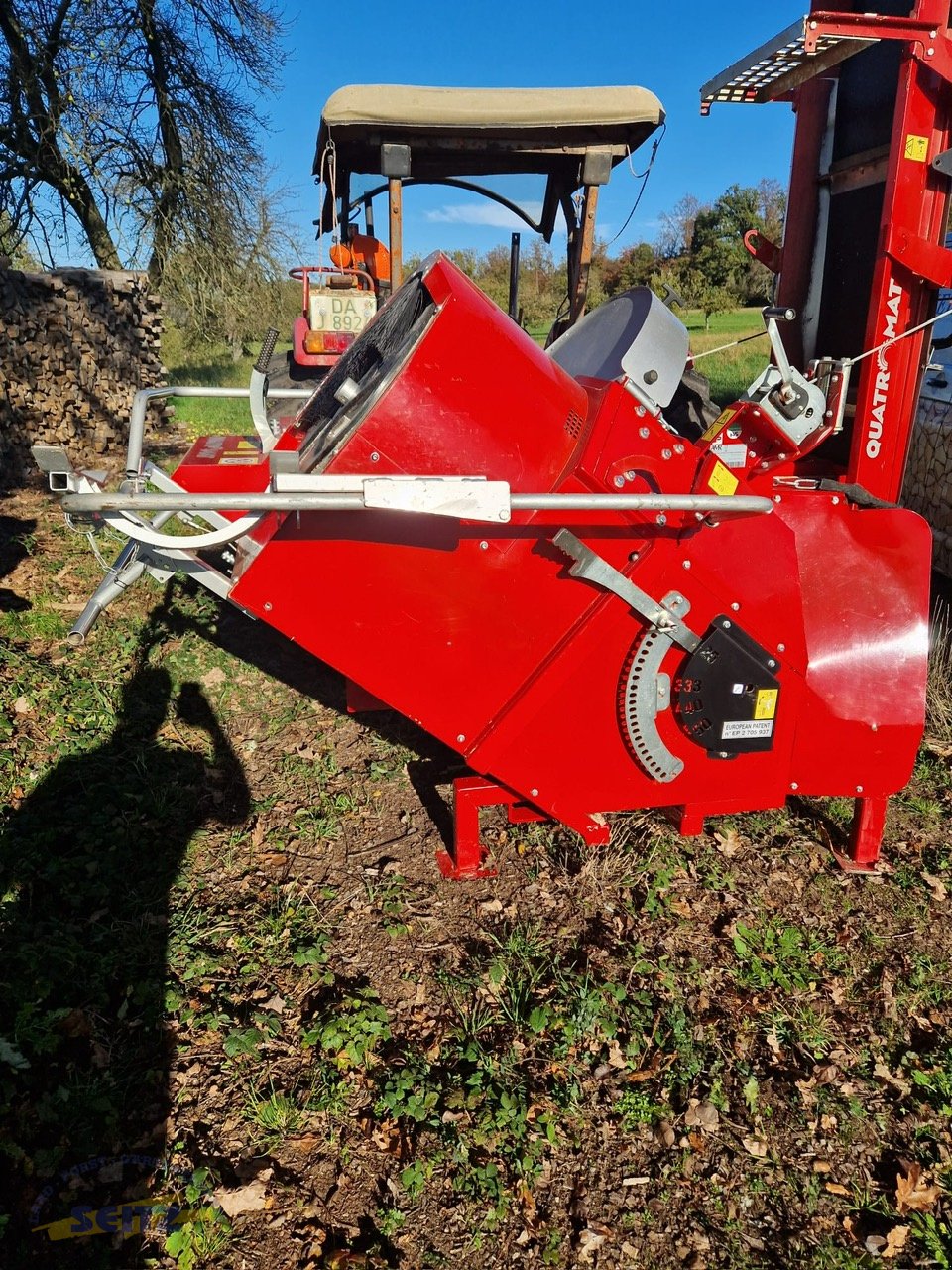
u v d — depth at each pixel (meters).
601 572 2.48
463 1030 2.48
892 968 2.79
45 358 8.75
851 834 3.24
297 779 3.62
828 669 2.82
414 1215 2.01
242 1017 2.48
